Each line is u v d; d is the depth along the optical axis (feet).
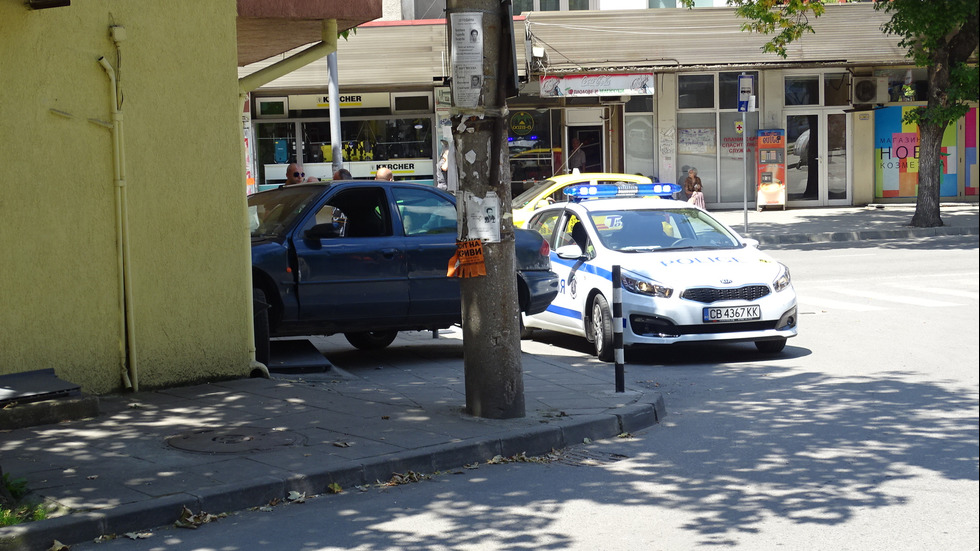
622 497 19.77
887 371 32.78
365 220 35.14
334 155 69.72
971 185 98.48
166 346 29.45
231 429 24.20
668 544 16.85
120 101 28.30
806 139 98.89
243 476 20.02
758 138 96.43
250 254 31.14
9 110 26.40
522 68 86.58
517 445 23.40
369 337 40.06
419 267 34.71
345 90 89.40
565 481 21.08
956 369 32.81
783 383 31.40
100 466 20.80
